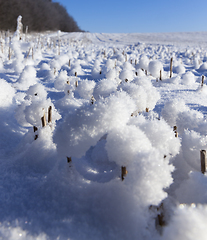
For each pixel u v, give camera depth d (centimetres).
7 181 137
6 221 100
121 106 110
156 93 239
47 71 669
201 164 121
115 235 95
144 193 96
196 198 105
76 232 96
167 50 2245
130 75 441
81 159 170
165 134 127
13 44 834
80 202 114
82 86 353
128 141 104
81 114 109
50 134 169
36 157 161
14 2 4231
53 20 5728
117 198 106
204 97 486
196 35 4256
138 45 2667
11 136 217
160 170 95
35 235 92
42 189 127
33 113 183
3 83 268
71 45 2192
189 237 71
